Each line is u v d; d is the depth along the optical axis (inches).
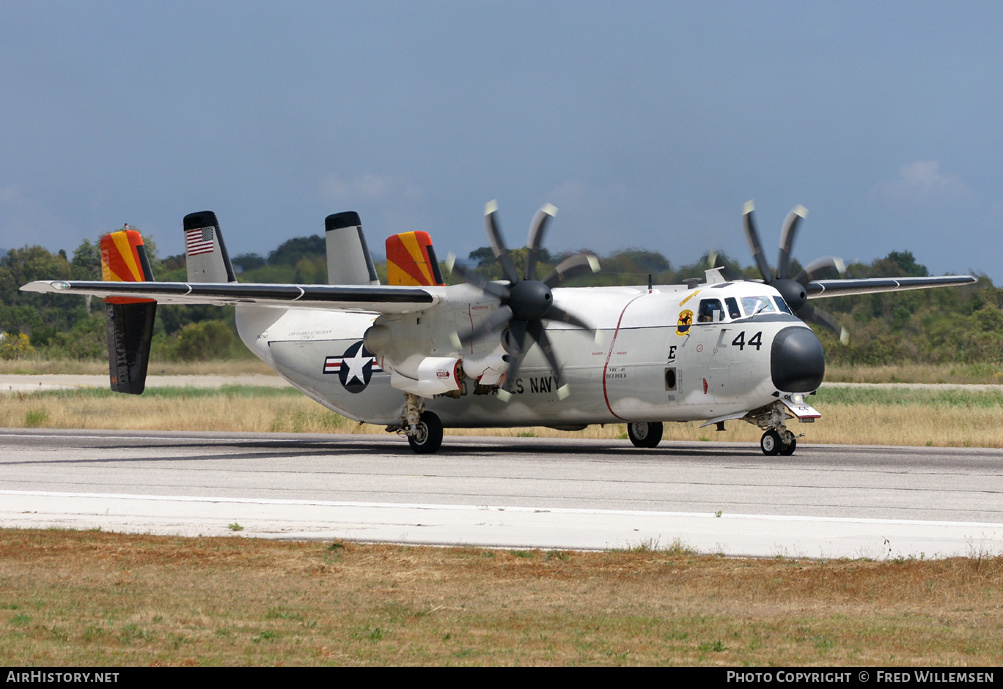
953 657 1117.7
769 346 3125.0
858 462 3046.3
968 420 4475.9
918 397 5930.1
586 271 3420.3
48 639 1200.2
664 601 1358.3
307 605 1347.2
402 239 3767.2
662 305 3378.4
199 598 1382.9
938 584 1402.6
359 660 1115.3
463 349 3442.4
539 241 3405.5
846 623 1253.1
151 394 6584.6
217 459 3312.0
